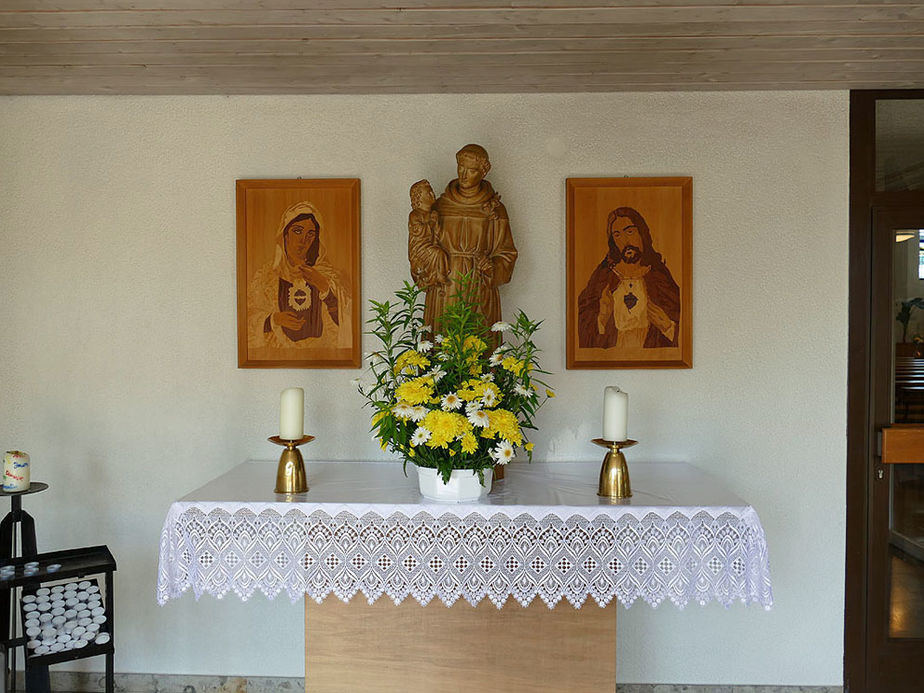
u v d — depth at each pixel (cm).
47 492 267
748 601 198
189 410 266
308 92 259
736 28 204
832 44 215
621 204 260
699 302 262
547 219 262
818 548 262
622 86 253
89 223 265
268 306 262
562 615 220
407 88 254
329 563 202
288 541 203
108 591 225
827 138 259
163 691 266
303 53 221
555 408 264
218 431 266
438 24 200
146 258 265
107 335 265
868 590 261
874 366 260
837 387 261
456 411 206
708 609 262
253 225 262
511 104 262
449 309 220
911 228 260
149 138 264
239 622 265
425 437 196
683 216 259
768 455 262
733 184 261
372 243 263
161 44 214
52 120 264
